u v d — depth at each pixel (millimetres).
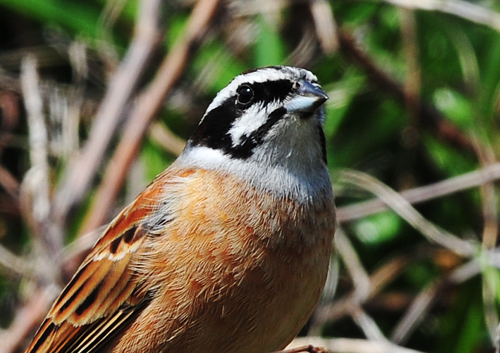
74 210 10961
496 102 12023
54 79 12656
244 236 7945
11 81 12453
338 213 11336
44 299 10578
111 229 8602
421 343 11414
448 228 11672
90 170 10969
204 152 8648
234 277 7855
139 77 11336
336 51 11820
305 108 8383
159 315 8000
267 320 7965
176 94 12375
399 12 12086
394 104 12203
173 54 11227
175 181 8414
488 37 12289
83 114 12367
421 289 11508
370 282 11320
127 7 12695
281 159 8391
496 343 8797
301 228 8141
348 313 10945
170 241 8016
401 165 12117
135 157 10836
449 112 12078
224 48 12391
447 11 11461
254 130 8461
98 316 8406
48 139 12102
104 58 12438
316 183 8469
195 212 8031
